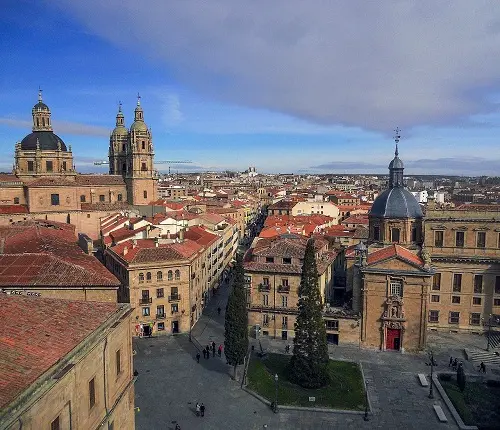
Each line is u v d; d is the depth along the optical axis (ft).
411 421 186.50
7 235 247.50
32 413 84.38
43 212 406.21
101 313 121.60
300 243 283.18
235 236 522.47
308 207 655.76
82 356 102.32
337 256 346.33
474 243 273.33
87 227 434.71
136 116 510.99
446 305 279.28
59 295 169.99
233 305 219.20
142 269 269.85
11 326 100.42
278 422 185.47
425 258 249.55
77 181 467.93
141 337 273.75
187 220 405.80
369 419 187.62
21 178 428.97
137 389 211.20
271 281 267.59
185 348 259.80
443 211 277.85
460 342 263.90
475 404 199.21
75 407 100.63
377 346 254.47
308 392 208.03
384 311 250.57
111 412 119.03
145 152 508.94
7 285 166.30
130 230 348.18
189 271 283.79
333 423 185.16
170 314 278.67
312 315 211.00
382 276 248.93
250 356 245.65
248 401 201.98
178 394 207.21
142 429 178.29
